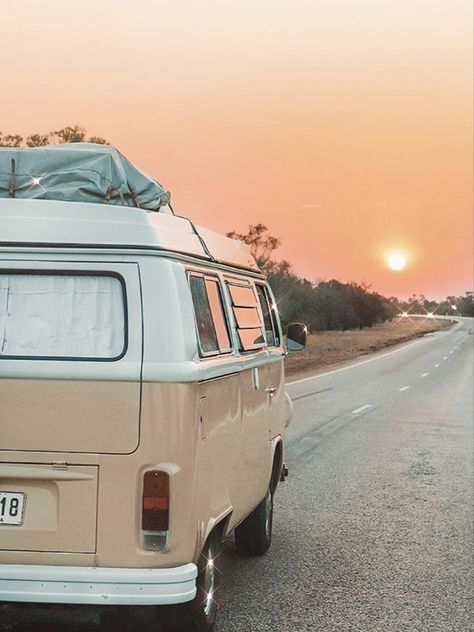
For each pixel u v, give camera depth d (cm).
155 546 469
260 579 708
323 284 10281
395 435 1617
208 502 517
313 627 598
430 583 710
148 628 531
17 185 549
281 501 1023
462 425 1798
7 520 474
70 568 469
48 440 473
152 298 484
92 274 488
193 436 481
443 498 1055
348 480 1160
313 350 5350
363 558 780
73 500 471
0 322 488
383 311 11306
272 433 744
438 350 5944
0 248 488
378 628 601
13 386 476
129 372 474
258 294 736
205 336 533
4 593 464
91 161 555
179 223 544
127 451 472
